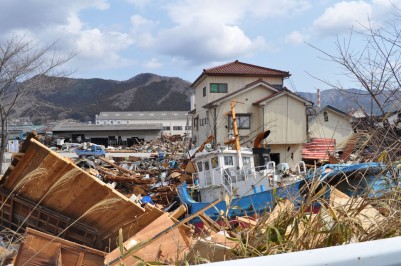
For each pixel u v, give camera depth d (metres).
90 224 6.45
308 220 2.82
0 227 6.57
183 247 3.46
